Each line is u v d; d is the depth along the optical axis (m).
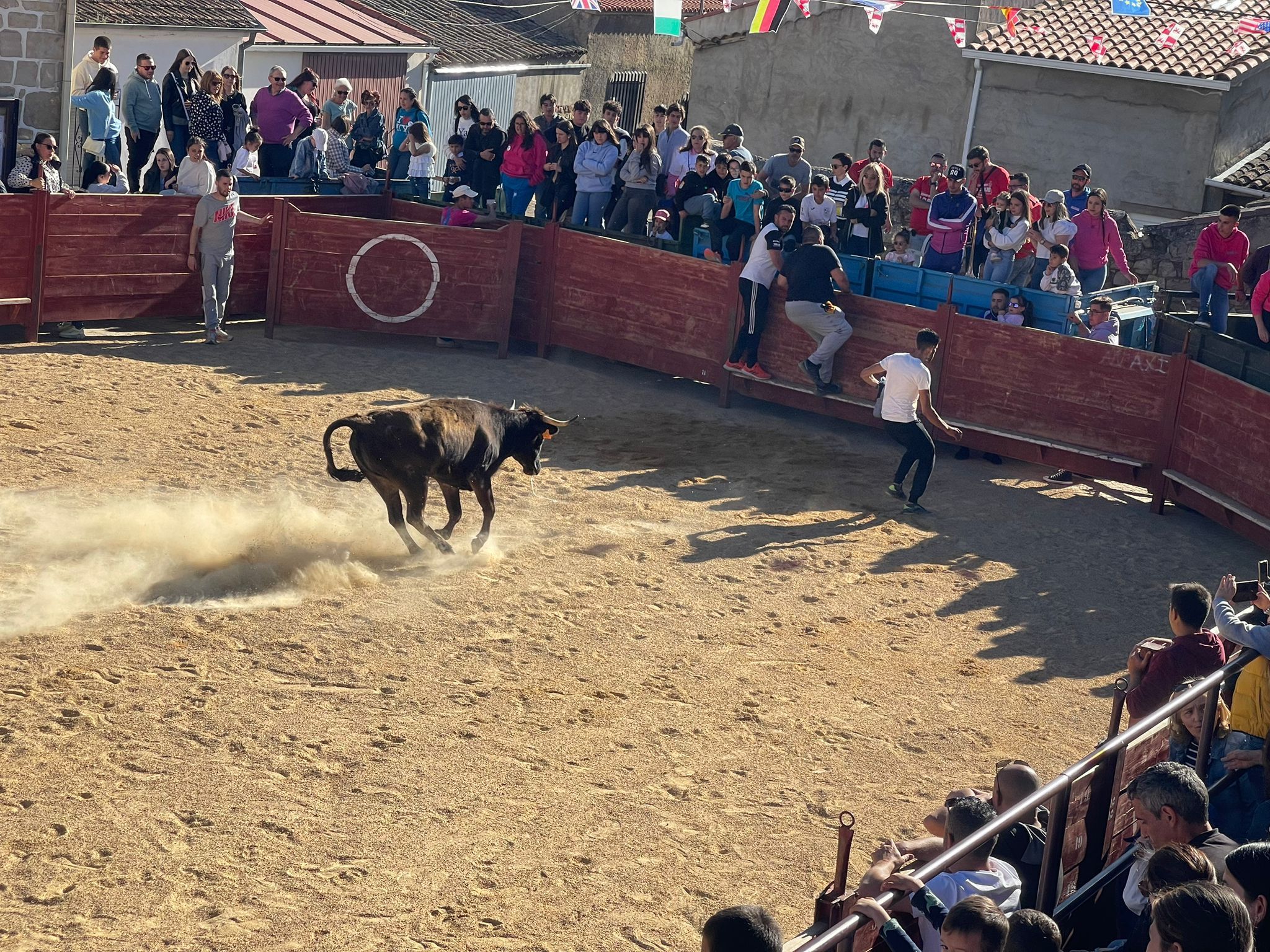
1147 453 14.63
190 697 8.30
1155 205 24.75
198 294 18.06
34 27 18.72
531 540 11.88
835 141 27.02
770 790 7.95
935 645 10.43
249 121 20.95
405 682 8.84
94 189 17.52
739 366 16.95
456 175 20.69
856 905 4.36
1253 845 4.52
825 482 14.36
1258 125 25.81
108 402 14.36
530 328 18.86
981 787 8.18
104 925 6.10
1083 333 15.44
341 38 30.39
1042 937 4.14
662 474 14.19
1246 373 13.52
